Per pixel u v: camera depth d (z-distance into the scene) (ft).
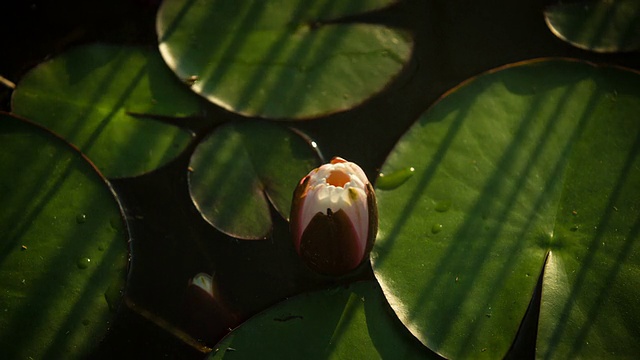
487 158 3.56
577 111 3.59
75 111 3.62
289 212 3.55
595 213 3.51
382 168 3.56
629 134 3.56
